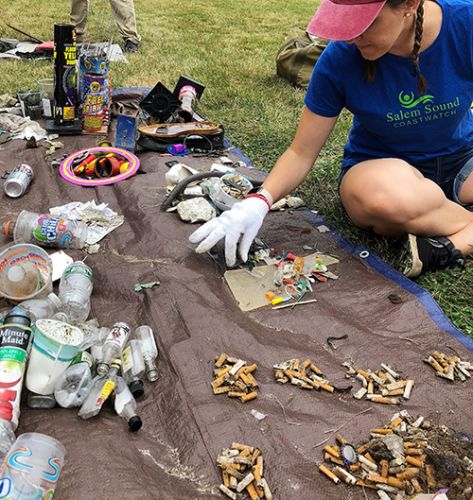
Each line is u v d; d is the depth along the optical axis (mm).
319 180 3775
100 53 4293
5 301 2414
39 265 2568
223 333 2367
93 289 2658
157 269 2766
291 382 2143
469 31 2555
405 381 2160
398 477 1791
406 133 2855
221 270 2793
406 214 2775
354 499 1749
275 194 2850
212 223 2762
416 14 2387
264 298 2613
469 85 2701
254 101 5258
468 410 2059
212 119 4809
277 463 1849
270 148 4332
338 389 2127
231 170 3545
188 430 1951
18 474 1577
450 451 1869
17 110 4492
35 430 1896
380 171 2789
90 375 2033
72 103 4238
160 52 6887
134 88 5113
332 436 1942
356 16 2172
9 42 6562
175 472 1811
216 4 10781
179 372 2189
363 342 2369
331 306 2584
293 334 2418
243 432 1944
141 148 4070
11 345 1928
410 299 2605
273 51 7359
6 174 3645
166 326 2422
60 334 1973
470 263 2939
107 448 1840
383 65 2637
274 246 3025
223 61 6633
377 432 1956
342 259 2932
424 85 2600
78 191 3496
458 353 2320
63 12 8750
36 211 3324
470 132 3035
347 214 3264
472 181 3064
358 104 2777
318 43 5734
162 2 10516
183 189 3320
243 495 1744
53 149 3971
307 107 2840
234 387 2109
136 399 2082
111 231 3113
